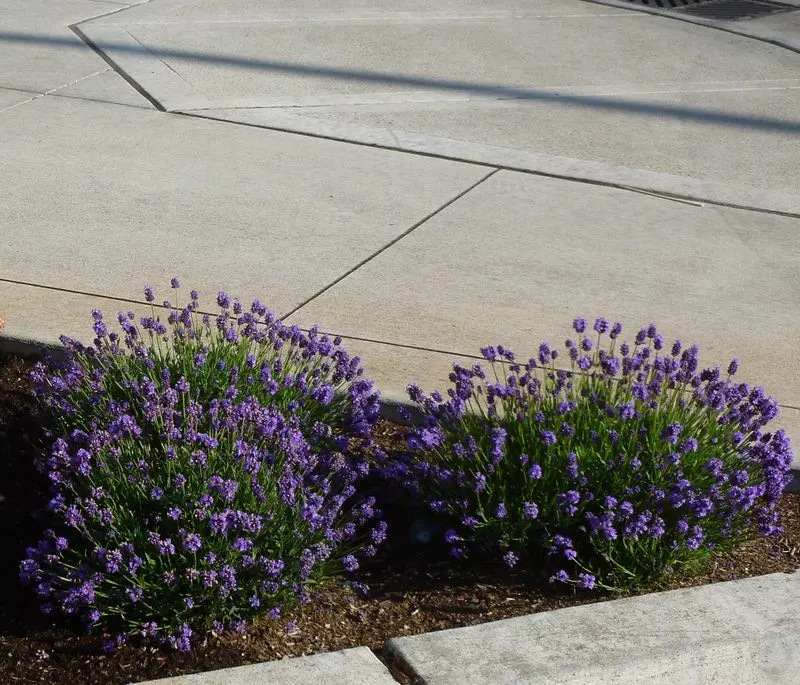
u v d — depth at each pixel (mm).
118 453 3164
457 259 5539
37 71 8383
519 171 6809
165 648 2928
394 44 9719
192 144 7000
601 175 6789
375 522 3510
